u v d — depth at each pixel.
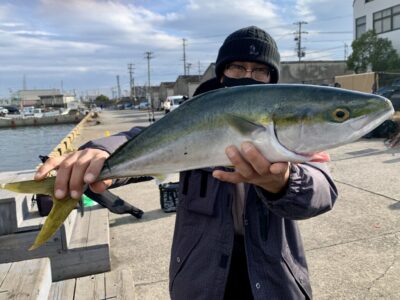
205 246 1.82
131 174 1.53
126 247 5.05
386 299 3.48
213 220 1.82
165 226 5.72
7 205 4.31
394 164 8.90
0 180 5.79
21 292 2.67
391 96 15.62
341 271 4.02
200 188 1.84
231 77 2.02
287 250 1.86
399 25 28.91
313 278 3.91
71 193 1.44
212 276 1.79
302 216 1.58
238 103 1.41
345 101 1.39
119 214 6.08
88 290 3.31
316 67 41.44
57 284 3.42
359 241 4.70
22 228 4.36
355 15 33.81
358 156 10.14
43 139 34.97
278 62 2.03
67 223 4.47
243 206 1.82
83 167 1.44
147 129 1.53
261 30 1.96
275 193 1.49
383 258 4.23
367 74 21.89
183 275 1.86
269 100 1.39
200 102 1.47
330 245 4.64
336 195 1.77
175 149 1.49
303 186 1.50
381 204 6.01
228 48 1.94
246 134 1.38
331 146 1.40
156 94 93.12
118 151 1.53
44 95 134.38
